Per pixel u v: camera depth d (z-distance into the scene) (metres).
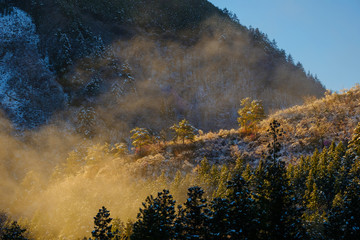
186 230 11.63
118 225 19.61
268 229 11.70
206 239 11.20
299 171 23.64
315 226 15.65
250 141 37.62
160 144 44.91
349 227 12.67
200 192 12.09
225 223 11.18
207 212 11.67
